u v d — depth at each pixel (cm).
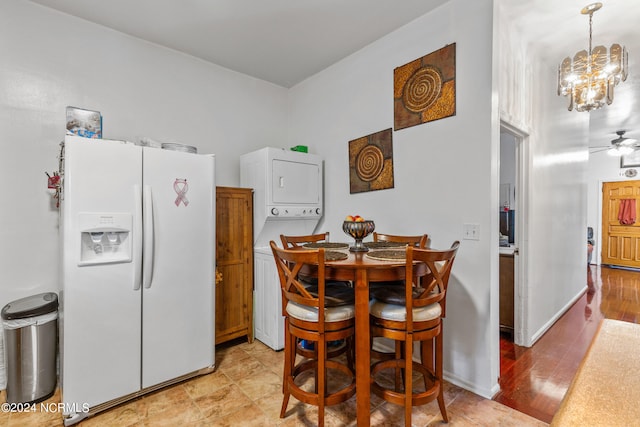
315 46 289
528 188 282
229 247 285
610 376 73
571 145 398
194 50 295
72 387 182
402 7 234
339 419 186
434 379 180
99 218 188
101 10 235
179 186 222
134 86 271
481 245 210
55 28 235
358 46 290
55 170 235
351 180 304
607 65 238
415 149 249
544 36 266
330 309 171
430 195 239
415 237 239
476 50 212
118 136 263
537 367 246
